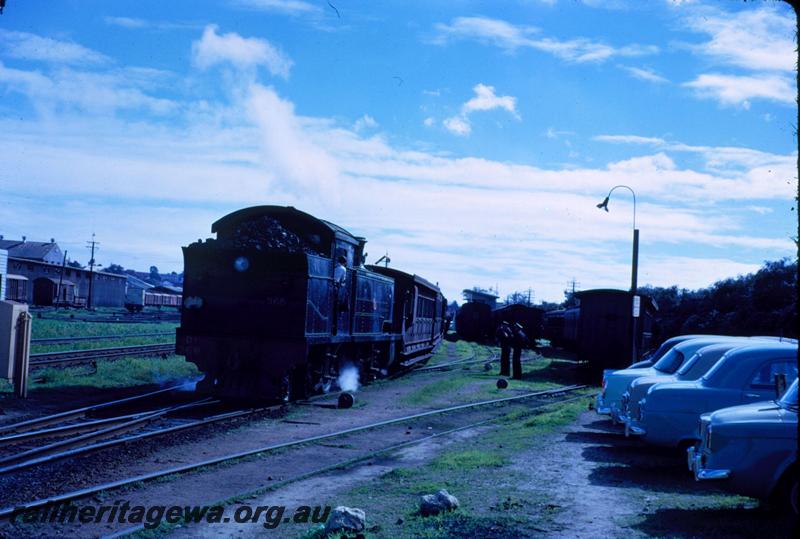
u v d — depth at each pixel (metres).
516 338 26.67
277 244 17.36
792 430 7.09
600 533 6.82
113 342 31.52
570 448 11.75
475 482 9.16
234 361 16.48
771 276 49.41
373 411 16.72
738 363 9.70
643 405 9.93
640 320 29.83
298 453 11.56
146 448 11.32
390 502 8.27
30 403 14.95
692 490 8.70
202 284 17.05
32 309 68.56
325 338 17.97
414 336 29.39
